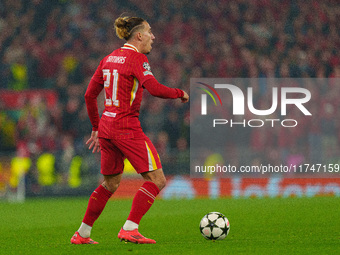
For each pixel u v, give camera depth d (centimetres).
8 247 2017
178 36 7912
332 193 5397
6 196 5297
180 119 6719
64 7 8162
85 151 5628
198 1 8294
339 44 8400
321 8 8712
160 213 3650
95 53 7650
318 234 2297
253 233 2395
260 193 5384
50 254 1700
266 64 7731
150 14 8175
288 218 3058
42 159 5534
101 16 8050
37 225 3117
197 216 3388
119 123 1808
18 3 8181
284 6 8588
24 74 7438
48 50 7656
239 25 8250
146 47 1891
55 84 7419
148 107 6688
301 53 8081
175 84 7306
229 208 3878
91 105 1939
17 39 7819
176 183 5450
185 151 5566
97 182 5591
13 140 6394
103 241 2134
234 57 7762
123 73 1809
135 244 1823
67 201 4969
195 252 1647
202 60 7650
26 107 6506
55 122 6588
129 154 1812
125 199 5144
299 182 5428
